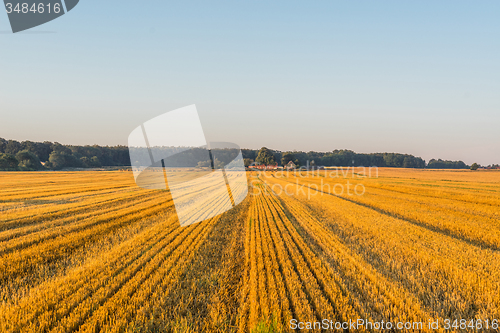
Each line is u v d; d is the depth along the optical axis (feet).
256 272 23.88
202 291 20.43
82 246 31.91
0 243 31.60
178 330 15.37
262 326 14.82
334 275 23.31
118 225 42.91
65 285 20.22
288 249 31.48
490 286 21.27
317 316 17.31
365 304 19.02
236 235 37.65
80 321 16.03
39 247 30.37
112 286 20.10
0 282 21.84
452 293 20.34
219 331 15.58
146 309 17.20
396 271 25.02
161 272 23.02
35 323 15.30
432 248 32.19
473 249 31.81
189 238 34.50
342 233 40.40
